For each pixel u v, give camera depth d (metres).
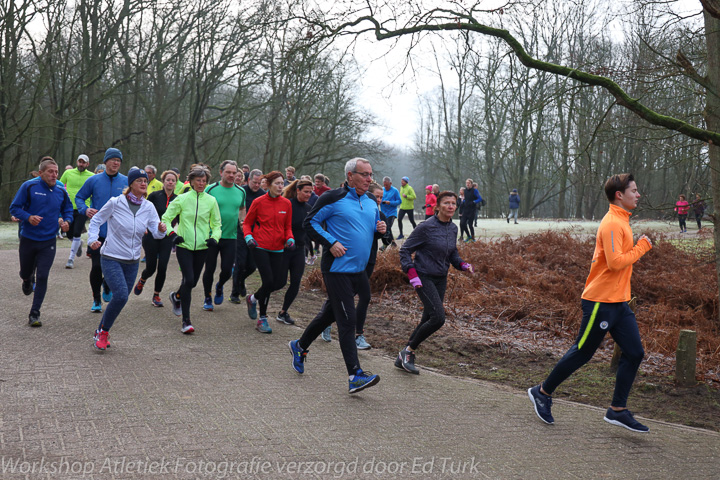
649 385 5.79
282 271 7.08
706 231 20.12
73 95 26.38
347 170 5.02
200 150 34.62
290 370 5.53
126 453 3.50
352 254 4.89
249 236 6.75
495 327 8.46
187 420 4.08
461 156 44.28
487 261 12.69
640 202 7.30
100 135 29.75
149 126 30.64
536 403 4.55
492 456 3.81
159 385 4.81
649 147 8.02
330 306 5.24
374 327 7.90
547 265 13.31
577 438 4.26
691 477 3.71
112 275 5.67
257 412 4.33
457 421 4.44
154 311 7.73
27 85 25.86
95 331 6.20
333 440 3.89
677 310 9.76
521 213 46.16
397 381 5.46
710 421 5.04
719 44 6.81
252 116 30.50
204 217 6.94
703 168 8.29
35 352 5.56
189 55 27.91
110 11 26.36
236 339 6.58
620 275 4.33
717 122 6.94
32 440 3.61
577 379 6.01
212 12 26.25
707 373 6.24
